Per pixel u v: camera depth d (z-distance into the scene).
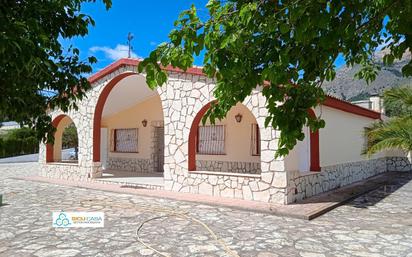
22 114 2.79
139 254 5.03
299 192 8.85
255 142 12.25
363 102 18.28
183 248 5.29
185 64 2.31
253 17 2.17
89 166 13.27
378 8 2.28
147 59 2.29
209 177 9.67
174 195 9.66
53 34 2.74
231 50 2.26
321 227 6.50
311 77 2.58
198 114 10.06
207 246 5.38
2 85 2.33
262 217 7.31
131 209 8.16
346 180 12.05
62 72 3.08
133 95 15.02
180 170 10.35
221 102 2.76
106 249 5.25
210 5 2.38
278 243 5.51
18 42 1.92
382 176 14.82
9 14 2.17
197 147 13.90
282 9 2.11
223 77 2.44
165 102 10.85
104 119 18.14
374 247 5.32
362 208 8.30
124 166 16.98
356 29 2.35
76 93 3.31
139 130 16.38
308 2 1.97
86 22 2.95
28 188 12.04
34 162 27.98
